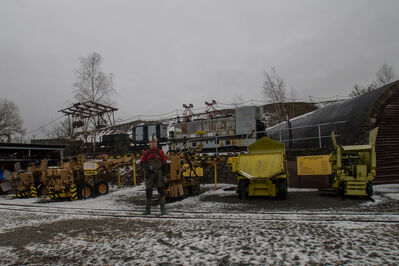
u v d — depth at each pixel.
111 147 28.81
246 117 20.83
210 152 22.09
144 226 5.39
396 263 3.01
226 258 3.39
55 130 32.34
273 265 3.10
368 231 4.35
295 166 12.38
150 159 6.83
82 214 7.31
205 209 7.18
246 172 9.09
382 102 11.43
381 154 11.47
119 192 13.29
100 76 31.39
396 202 7.10
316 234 4.27
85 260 3.56
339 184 8.74
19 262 3.61
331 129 13.93
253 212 6.45
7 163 17.50
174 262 3.34
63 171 11.02
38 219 6.87
